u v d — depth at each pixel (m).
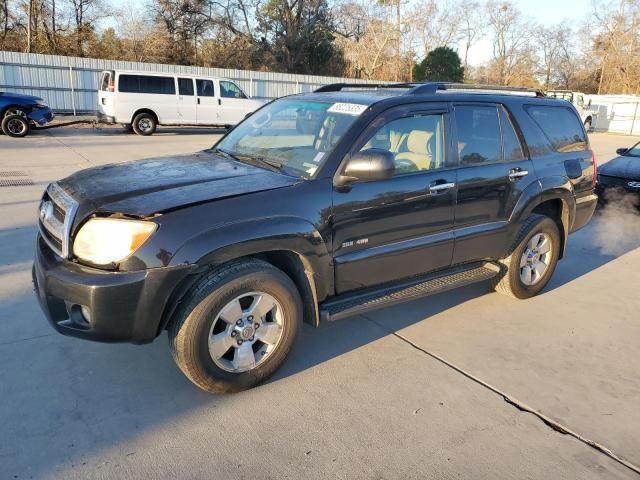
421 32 48.12
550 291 5.23
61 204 3.07
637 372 3.71
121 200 2.91
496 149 4.35
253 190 3.12
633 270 5.99
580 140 5.18
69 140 15.38
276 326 3.26
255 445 2.80
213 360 3.05
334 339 4.01
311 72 43.78
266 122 4.21
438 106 3.96
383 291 3.85
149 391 3.22
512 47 60.03
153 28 39.25
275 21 41.69
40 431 2.81
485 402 3.27
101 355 3.58
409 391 3.36
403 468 2.67
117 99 17.25
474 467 2.70
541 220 4.71
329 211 3.31
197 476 2.56
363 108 3.64
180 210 2.86
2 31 36.56
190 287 2.96
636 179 8.13
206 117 18.70
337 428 2.96
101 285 2.71
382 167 3.22
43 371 3.36
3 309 4.19
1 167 10.39
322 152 3.47
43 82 20.84
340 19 44.75
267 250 3.07
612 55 50.31
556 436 2.97
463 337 4.14
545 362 3.80
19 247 5.68
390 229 3.66
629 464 2.77
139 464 2.62
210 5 39.84
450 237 4.04
